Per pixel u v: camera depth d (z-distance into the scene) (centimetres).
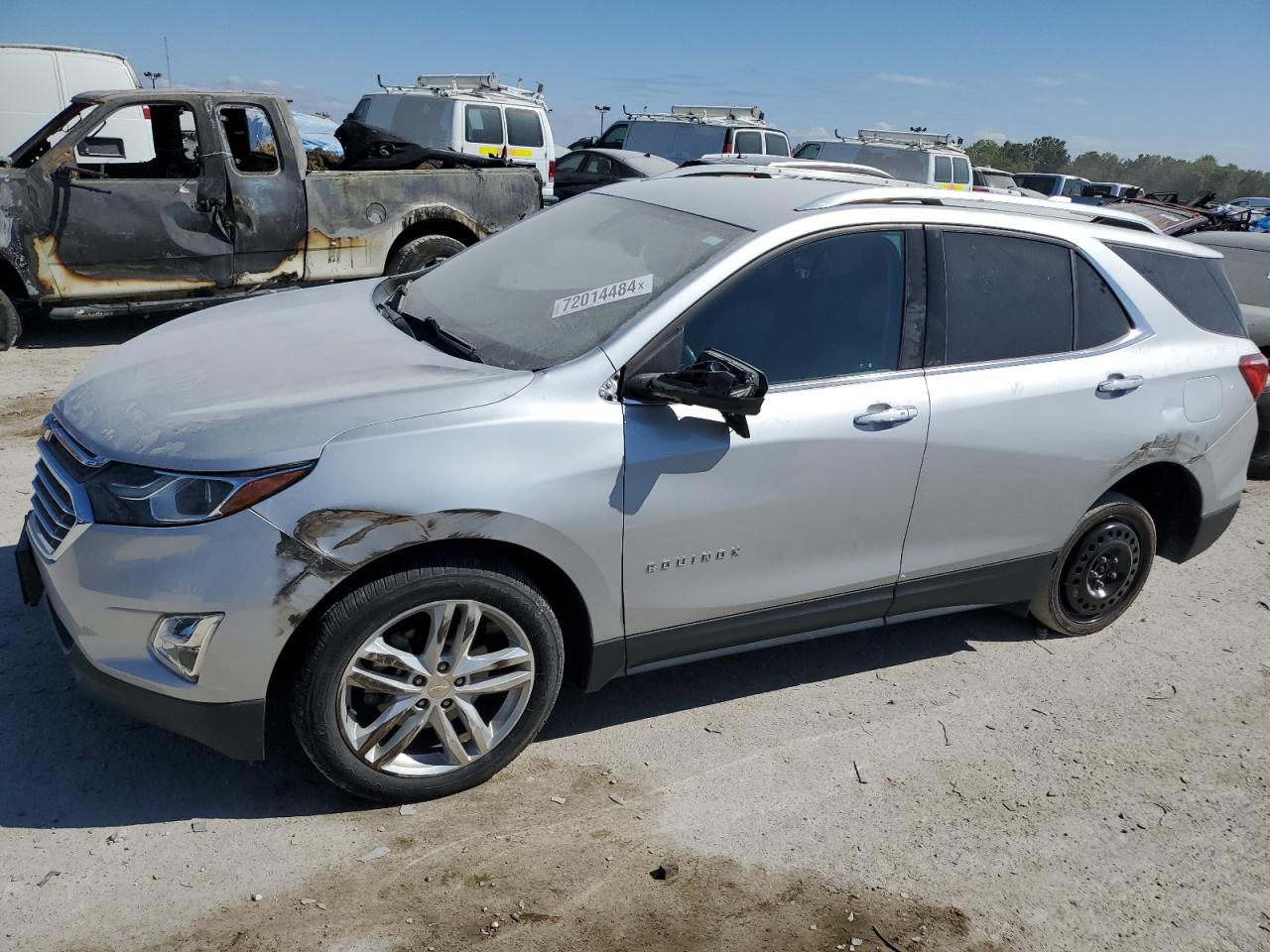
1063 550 428
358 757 297
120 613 274
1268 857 328
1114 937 290
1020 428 385
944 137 2292
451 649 303
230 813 303
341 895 275
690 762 349
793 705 390
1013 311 392
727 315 335
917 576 386
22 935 252
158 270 838
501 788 326
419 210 948
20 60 1152
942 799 341
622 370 316
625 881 290
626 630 331
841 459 347
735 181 412
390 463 281
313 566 272
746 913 283
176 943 255
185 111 856
